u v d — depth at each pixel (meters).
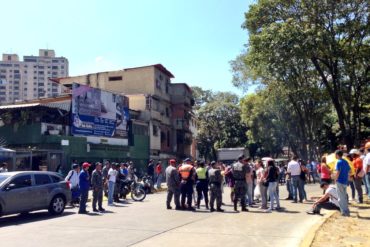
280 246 9.32
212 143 73.94
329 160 17.08
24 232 11.65
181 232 11.23
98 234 11.09
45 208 15.56
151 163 34.44
